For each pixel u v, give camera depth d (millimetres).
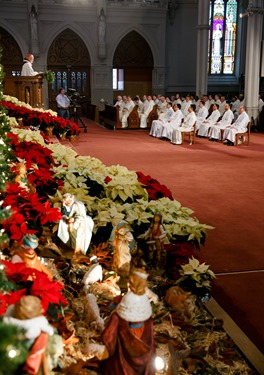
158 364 3068
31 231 3867
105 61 26094
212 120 17516
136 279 2596
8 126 5051
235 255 5816
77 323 3734
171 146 15219
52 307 2891
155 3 25969
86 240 4676
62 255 4688
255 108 19500
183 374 3258
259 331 4043
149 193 5906
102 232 5172
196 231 5090
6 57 24719
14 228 3826
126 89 27297
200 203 8242
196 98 21312
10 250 4059
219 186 9562
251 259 5695
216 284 4980
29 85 13852
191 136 15766
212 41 27797
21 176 5180
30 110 12625
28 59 14047
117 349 2648
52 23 24922
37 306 2379
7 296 2631
